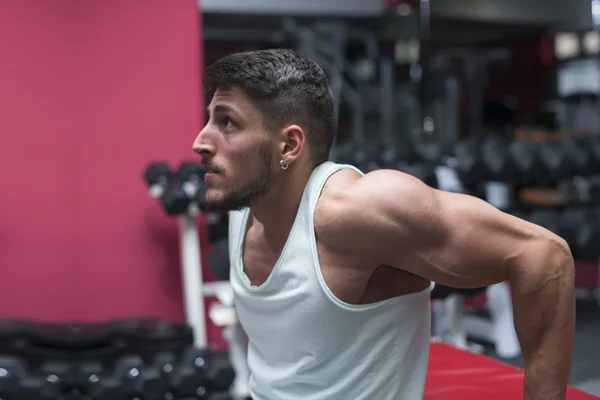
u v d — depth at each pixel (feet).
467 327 10.71
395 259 2.88
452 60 16.72
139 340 7.34
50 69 10.04
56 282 10.17
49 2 10.01
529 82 17.65
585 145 10.84
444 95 16.63
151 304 10.48
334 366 3.05
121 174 10.34
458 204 2.85
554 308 2.85
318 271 2.88
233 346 8.68
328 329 2.95
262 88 2.89
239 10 15.79
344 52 15.99
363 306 2.93
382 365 3.07
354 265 2.89
